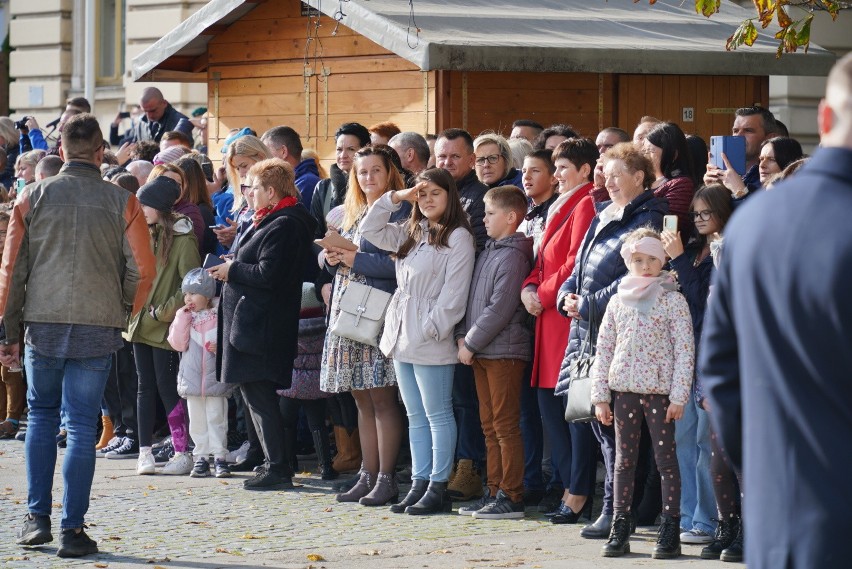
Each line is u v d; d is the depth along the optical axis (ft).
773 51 70.23
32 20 125.80
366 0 67.31
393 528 41.04
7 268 37.45
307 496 46.93
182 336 50.52
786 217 15.74
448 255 42.75
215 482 49.98
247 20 75.77
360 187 46.70
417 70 67.62
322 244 44.57
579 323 38.70
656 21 73.26
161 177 52.95
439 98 66.54
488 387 42.93
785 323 15.58
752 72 69.36
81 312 37.14
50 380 37.55
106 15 123.34
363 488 46.01
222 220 61.82
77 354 37.04
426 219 43.86
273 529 40.96
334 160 71.82
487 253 42.86
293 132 56.29
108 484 49.47
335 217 49.19
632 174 38.58
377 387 44.65
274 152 55.67
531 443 44.73
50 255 37.35
